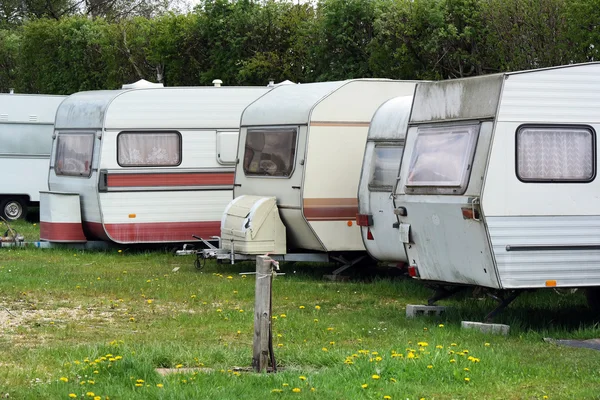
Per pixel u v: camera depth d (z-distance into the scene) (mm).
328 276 15852
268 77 27938
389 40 23000
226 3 29078
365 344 10211
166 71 31312
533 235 10867
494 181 10719
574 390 8055
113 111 18672
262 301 8742
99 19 36406
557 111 10992
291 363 9188
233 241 16047
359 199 15188
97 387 7930
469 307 12492
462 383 8273
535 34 19766
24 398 7594
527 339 10500
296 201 15586
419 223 11781
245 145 17109
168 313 12312
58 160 20047
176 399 7535
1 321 11516
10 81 40500
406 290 14367
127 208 18719
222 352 9391
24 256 17906
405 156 12094
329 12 24922
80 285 14281
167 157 18953
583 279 11094
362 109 15789
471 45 22078
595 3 18016
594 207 11117
